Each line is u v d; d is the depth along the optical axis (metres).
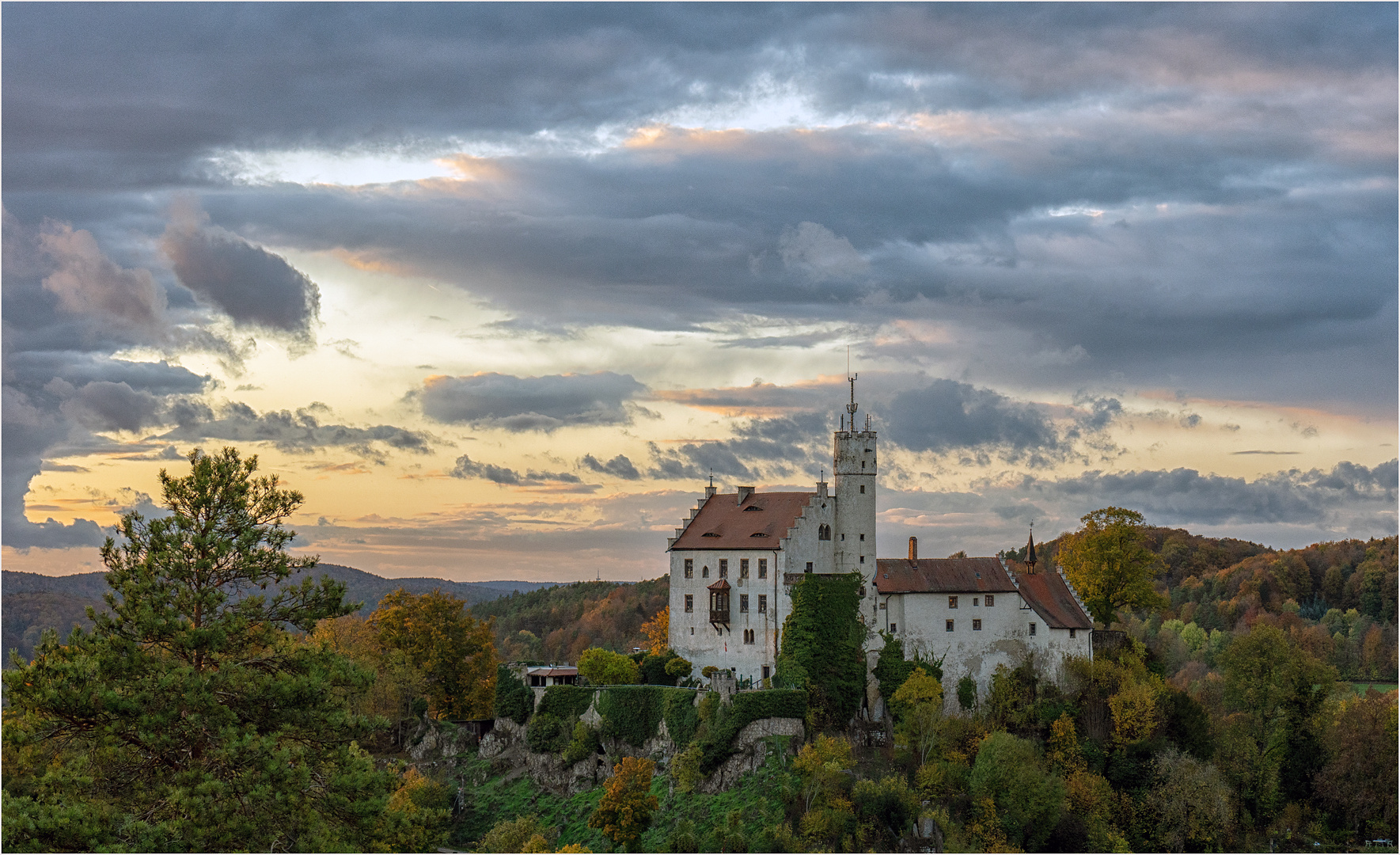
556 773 137.38
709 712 130.38
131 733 55.91
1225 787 134.62
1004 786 124.31
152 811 53.91
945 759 130.12
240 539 60.72
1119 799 132.62
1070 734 134.00
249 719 58.38
